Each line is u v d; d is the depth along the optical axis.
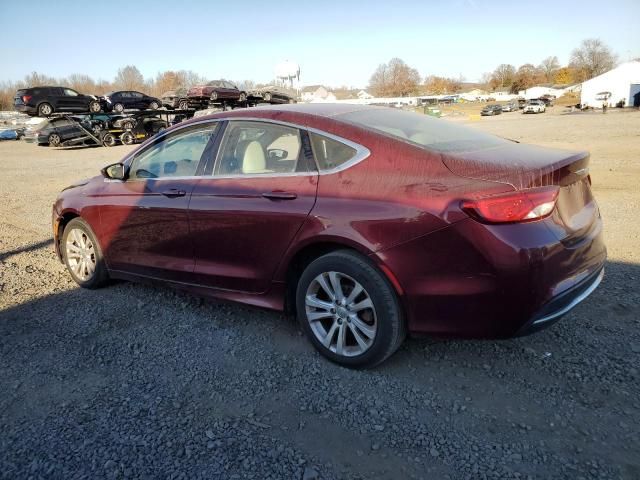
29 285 5.07
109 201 4.48
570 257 2.87
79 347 3.72
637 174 10.32
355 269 3.08
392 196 2.97
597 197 8.23
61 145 27.97
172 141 4.21
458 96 127.00
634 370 3.15
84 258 4.88
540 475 2.37
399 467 2.46
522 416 2.78
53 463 2.54
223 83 32.22
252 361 3.46
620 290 4.28
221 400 3.03
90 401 3.05
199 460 2.54
